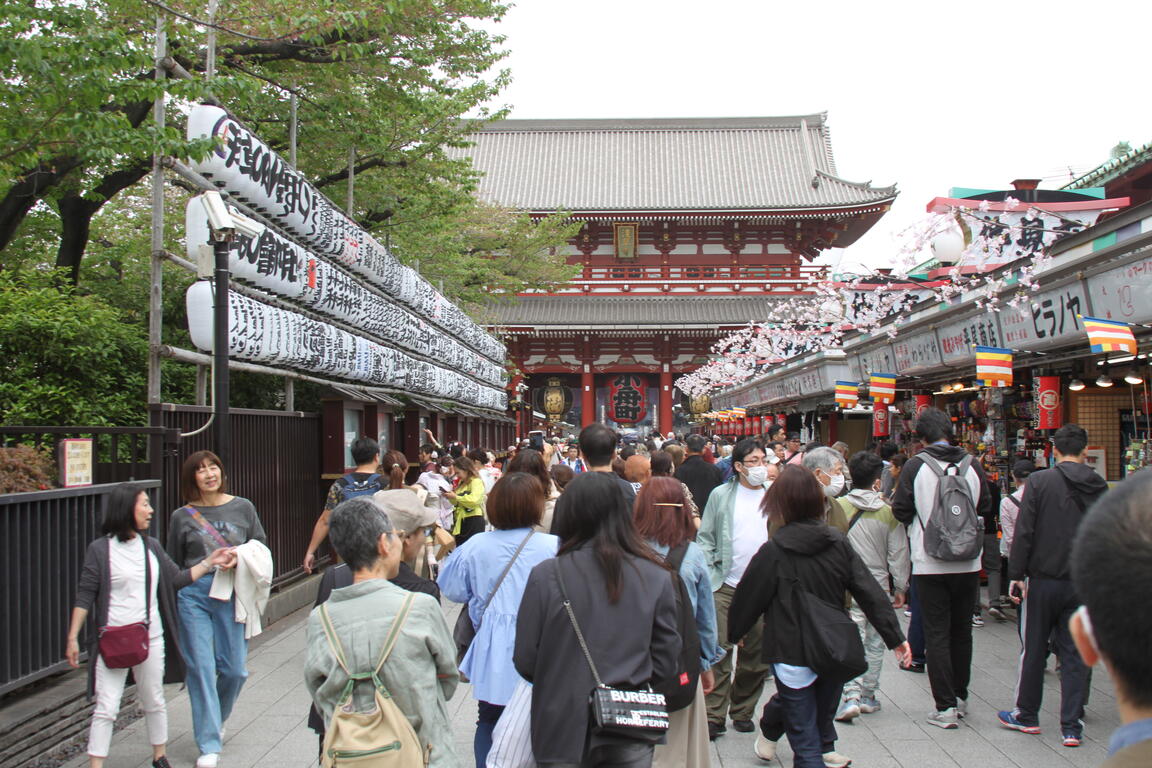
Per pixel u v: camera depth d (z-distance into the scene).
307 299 12.19
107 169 13.19
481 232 31.28
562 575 3.97
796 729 5.34
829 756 6.04
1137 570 1.65
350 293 13.98
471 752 6.56
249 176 10.05
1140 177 16.92
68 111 7.34
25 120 7.32
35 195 11.30
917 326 13.18
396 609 3.92
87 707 7.25
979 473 7.19
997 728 6.89
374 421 15.94
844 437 22.75
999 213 13.01
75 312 11.34
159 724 6.04
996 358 10.26
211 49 10.23
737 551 7.02
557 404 53.84
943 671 6.88
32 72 6.82
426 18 14.30
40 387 10.70
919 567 7.00
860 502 7.76
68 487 7.23
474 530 12.62
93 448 8.01
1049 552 6.46
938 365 12.90
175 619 6.09
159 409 8.74
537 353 53.88
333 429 13.80
